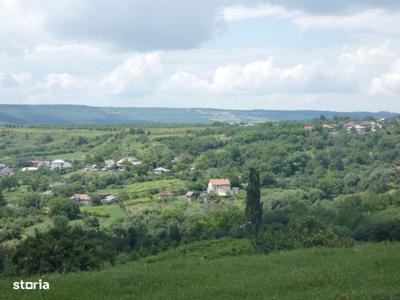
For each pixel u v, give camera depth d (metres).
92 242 31.11
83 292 19.98
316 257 27.42
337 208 81.31
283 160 156.62
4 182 140.50
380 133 182.25
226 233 72.06
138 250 68.12
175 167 164.25
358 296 17.19
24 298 18.95
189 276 23.11
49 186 143.75
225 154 168.00
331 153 162.25
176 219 94.75
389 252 26.67
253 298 18.16
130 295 19.28
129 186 142.88
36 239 30.00
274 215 78.62
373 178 128.38
